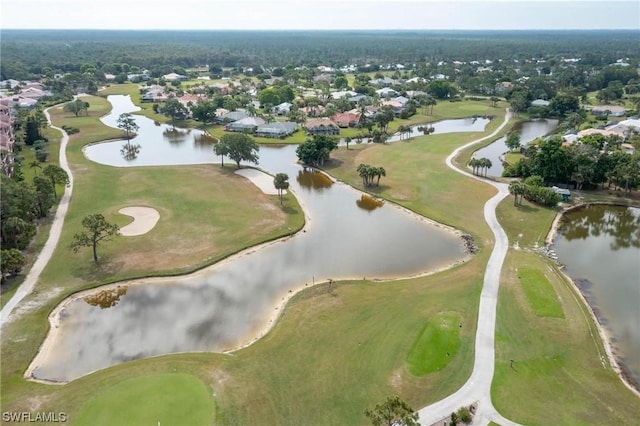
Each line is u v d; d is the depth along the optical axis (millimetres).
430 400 52656
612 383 55812
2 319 67625
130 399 51906
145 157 157750
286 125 191125
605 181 121625
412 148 165000
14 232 83875
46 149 160000
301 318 68438
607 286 79562
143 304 73250
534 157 129500
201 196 116125
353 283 78500
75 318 69625
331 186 130625
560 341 63000
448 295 74000
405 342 62438
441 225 103125
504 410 51219
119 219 101750
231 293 76375
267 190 123500
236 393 53281
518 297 73125
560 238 98875
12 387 54812
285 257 88688
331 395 53406
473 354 60031
